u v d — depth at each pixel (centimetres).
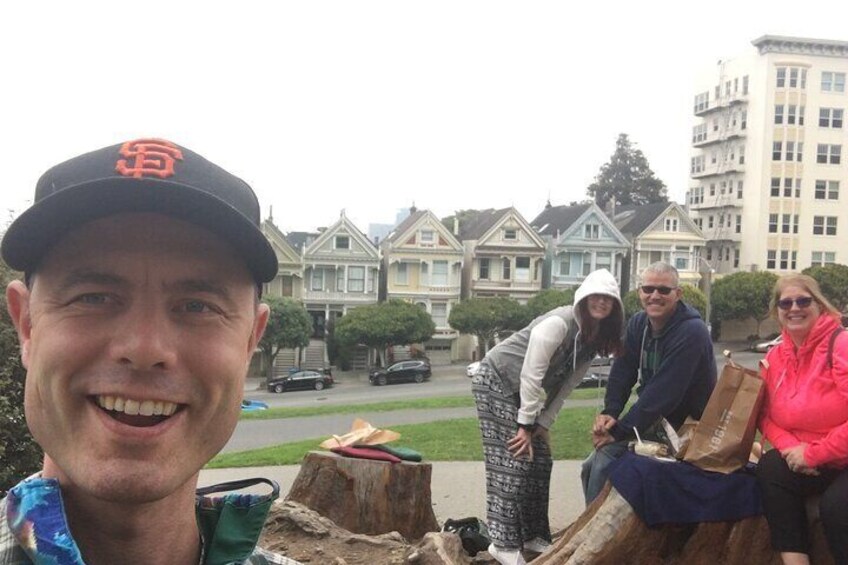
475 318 4403
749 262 5488
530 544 461
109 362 112
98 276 113
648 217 5328
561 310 446
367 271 4762
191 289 118
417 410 1956
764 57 5372
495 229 4862
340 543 463
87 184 108
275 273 128
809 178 5409
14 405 660
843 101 5422
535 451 464
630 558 358
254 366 4447
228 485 179
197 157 122
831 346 326
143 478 111
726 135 5662
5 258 115
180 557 124
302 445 1184
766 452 350
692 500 352
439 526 547
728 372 358
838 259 5459
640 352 454
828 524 315
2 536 109
